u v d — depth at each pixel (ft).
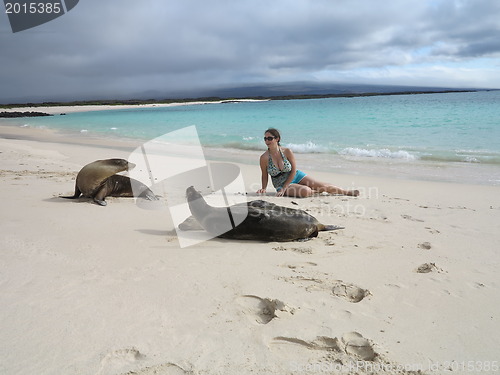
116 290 10.84
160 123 97.40
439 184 27.35
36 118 142.61
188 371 7.67
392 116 89.04
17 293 10.46
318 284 11.55
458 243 15.31
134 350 8.24
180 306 10.10
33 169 31.83
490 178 29.35
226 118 108.68
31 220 17.13
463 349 8.50
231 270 12.46
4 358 7.82
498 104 128.06
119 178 22.35
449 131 58.39
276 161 24.02
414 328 9.30
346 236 16.28
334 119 89.66
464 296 10.91
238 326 9.27
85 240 14.83
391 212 20.03
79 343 8.39
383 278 12.03
